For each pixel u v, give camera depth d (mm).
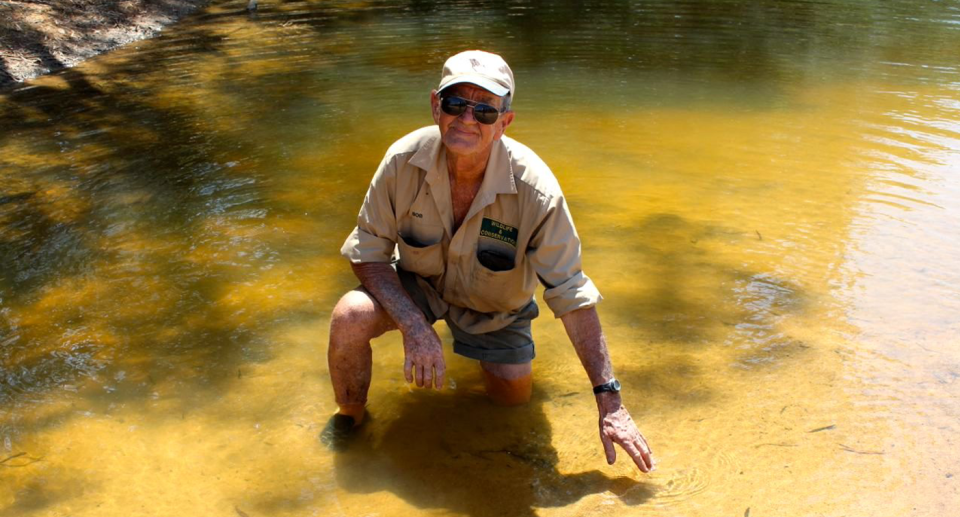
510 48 7031
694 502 2061
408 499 2086
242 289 3113
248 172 4258
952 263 3215
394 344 2820
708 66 6520
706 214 3754
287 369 2641
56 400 2463
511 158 2160
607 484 2139
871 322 2832
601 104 5461
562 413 2453
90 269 3238
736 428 2330
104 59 6668
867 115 5203
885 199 3861
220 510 2041
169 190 4012
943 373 2537
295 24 8023
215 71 6270
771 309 2941
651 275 3207
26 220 3646
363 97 5578
